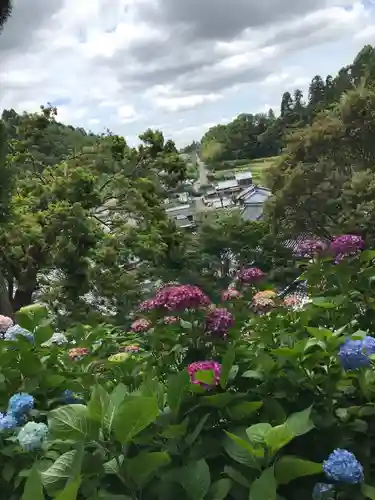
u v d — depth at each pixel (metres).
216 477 1.31
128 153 17.72
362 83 29.30
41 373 1.79
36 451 1.44
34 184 15.21
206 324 1.82
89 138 17.81
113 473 1.22
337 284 2.05
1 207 11.83
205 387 1.46
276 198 24.95
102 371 2.07
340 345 1.61
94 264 14.48
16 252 14.09
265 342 1.87
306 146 26.92
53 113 17.08
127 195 16.66
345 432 1.48
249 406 1.39
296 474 1.19
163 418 1.38
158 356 1.93
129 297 14.49
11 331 2.16
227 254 22.16
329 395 1.54
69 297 13.98
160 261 17.12
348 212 20.95
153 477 1.26
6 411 1.75
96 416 1.27
